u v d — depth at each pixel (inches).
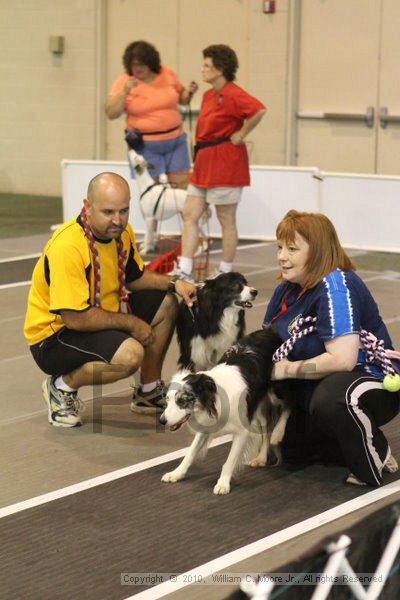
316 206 411.5
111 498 156.8
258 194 422.6
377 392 157.6
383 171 496.4
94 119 568.4
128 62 394.6
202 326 202.7
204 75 335.0
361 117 494.6
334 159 508.4
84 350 184.1
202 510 152.2
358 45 490.3
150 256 385.4
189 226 336.2
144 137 397.4
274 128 518.0
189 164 410.6
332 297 156.9
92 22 555.8
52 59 573.0
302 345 161.6
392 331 267.0
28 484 162.6
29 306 191.5
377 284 334.3
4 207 534.3
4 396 211.9
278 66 510.0
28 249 402.6
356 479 163.2
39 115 584.1
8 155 597.6
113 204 177.2
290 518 149.3
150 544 139.3
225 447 182.4
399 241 399.2
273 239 424.8
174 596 124.0
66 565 132.6
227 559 134.6
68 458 175.3
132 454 177.9
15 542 139.7
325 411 155.8
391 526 91.5
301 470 171.0
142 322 187.6
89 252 181.6
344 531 86.6
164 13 540.1
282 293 170.4
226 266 343.9
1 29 583.8
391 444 183.2
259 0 507.8
